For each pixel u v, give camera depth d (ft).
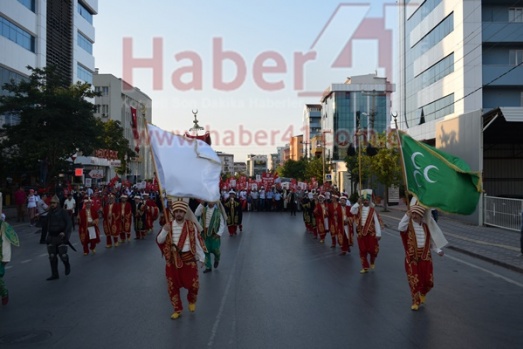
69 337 20.80
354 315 23.85
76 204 78.13
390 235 63.31
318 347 19.24
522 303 26.53
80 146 86.84
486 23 121.49
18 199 83.56
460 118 84.02
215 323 22.62
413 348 19.10
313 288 30.09
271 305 25.89
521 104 123.95
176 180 24.84
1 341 20.38
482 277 34.35
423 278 25.46
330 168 197.36
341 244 45.03
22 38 117.70
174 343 19.88
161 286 31.09
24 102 84.43
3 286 26.37
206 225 35.83
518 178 102.73
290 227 73.72
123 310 25.14
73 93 89.66
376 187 120.88
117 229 50.65
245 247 50.16
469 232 63.93
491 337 20.49
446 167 26.66
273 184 124.47
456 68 124.88
